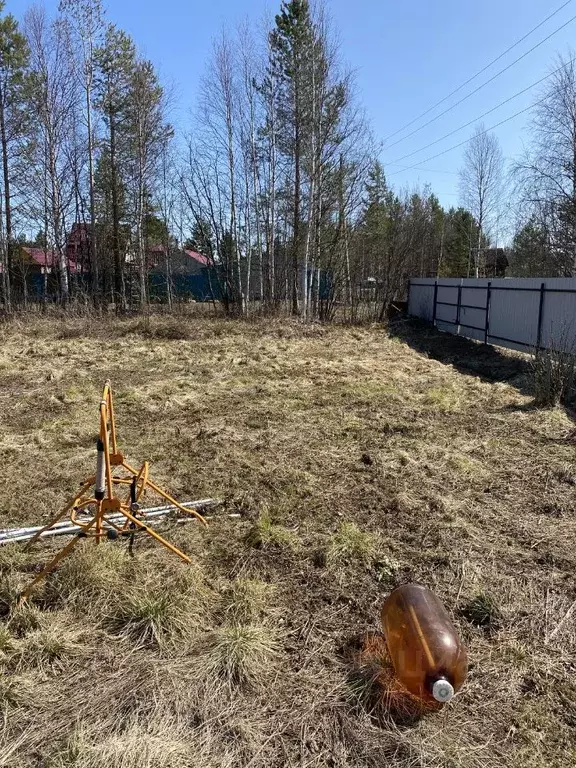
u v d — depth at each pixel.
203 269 28.78
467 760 1.98
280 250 23.41
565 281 10.24
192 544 3.54
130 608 2.76
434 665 2.09
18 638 2.59
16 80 20.50
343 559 3.35
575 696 2.29
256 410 7.14
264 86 20.94
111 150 22.97
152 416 6.86
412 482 4.60
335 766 1.95
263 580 3.14
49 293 25.09
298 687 2.32
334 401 7.68
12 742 2.02
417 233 25.19
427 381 9.31
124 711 2.16
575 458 5.20
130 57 22.05
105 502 2.98
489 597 2.92
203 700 2.23
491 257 42.44
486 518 3.95
